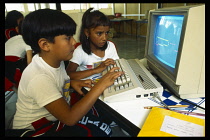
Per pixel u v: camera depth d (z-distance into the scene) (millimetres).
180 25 676
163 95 763
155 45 986
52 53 681
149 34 1002
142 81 768
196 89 686
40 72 667
